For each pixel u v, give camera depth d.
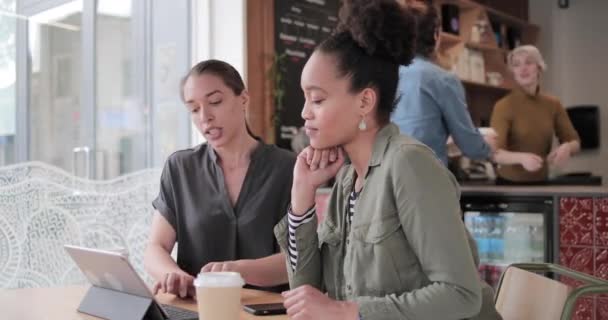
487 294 1.44
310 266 1.50
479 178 5.11
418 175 1.25
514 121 4.36
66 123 3.36
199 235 2.01
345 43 1.33
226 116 1.96
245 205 2.01
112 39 3.56
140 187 3.46
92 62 3.48
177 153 2.12
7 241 2.96
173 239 2.08
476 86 5.46
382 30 1.32
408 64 1.40
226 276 1.24
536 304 1.55
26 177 3.03
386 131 1.37
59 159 3.32
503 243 3.04
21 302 1.68
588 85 6.06
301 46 4.12
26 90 3.21
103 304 1.51
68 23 3.39
